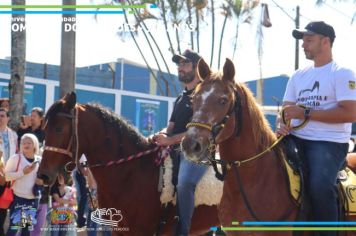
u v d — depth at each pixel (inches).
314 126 169.9
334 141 167.2
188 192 202.4
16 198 284.5
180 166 207.3
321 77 170.4
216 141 152.6
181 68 211.8
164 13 705.0
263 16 716.7
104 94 744.3
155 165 211.0
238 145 161.2
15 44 427.2
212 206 218.2
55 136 203.5
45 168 202.1
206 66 159.5
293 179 163.8
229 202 166.4
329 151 165.0
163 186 207.9
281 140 173.0
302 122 171.9
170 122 217.0
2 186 284.7
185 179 202.4
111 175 206.5
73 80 434.6
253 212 160.1
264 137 164.7
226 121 152.9
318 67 173.2
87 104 213.0
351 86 163.0
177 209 205.6
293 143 171.0
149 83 1141.7
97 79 967.6
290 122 169.8
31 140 289.1
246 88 164.1
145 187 206.7
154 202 207.0
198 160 147.6
